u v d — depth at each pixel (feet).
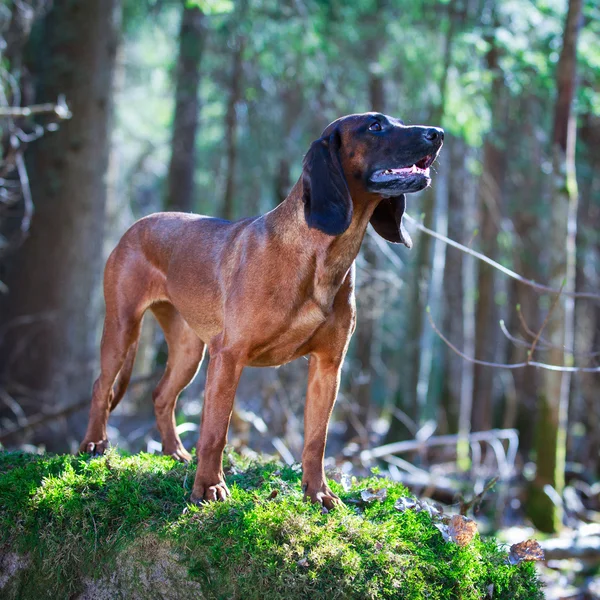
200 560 15.58
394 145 15.42
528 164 60.34
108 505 16.98
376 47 57.00
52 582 16.74
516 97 56.80
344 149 15.81
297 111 60.44
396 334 76.59
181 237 18.83
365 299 53.72
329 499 16.80
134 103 88.53
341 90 59.82
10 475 18.16
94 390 19.75
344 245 15.84
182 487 17.56
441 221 64.64
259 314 15.92
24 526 17.17
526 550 17.67
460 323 66.59
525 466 51.85
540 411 38.37
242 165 65.05
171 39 69.31
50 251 43.50
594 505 44.80
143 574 16.02
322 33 53.62
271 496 16.85
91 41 43.75
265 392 40.29
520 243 61.82
